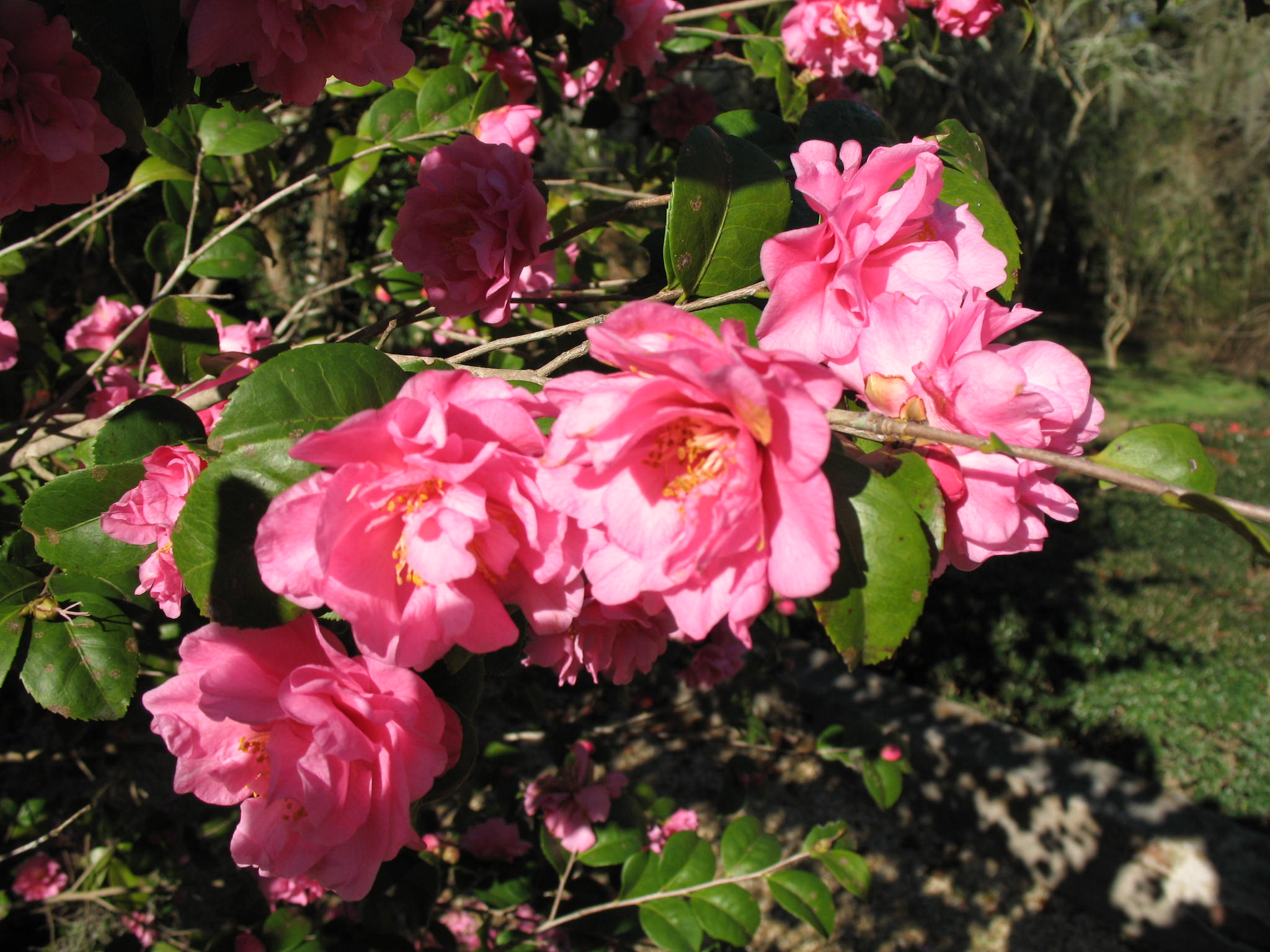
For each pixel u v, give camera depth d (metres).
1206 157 5.94
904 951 1.59
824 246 0.36
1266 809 1.72
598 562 0.33
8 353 0.72
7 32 0.37
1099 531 3.16
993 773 1.79
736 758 1.29
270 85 0.44
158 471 0.40
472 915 1.21
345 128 0.99
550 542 0.32
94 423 0.55
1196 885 1.55
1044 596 2.61
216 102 0.46
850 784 2.01
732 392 0.29
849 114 0.56
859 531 0.33
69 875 1.31
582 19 0.87
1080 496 3.52
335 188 0.91
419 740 0.34
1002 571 2.79
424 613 0.32
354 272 1.04
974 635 2.37
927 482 0.34
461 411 0.32
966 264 0.39
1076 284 7.20
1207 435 4.39
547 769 1.80
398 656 0.32
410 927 0.90
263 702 0.34
